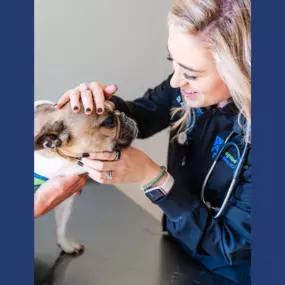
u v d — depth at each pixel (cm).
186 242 110
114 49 112
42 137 102
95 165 105
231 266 110
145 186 105
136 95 115
